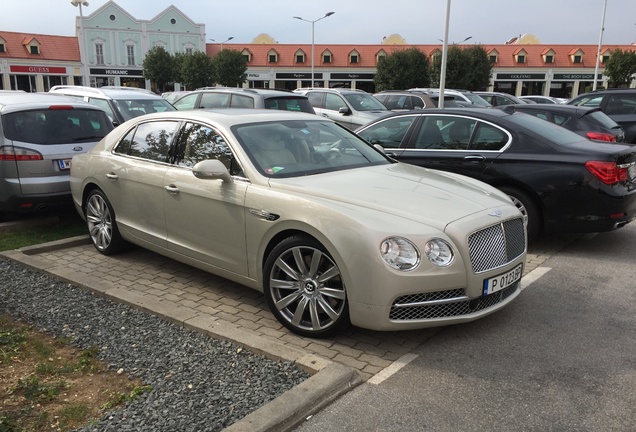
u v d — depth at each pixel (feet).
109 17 177.68
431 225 11.68
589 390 10.46
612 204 18.16
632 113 39.65
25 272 16.92
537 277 16.93
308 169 14.52
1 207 21.01
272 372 10.84
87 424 9.19
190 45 192.13
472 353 11.98
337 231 11.59
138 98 36.35
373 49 184.65
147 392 10.16
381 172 14.93
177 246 15.65
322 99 47.70
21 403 9.86
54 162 21.13
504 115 21.20
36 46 162.20
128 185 16.99
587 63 177.37
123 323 13.24
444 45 57.93
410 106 53.98
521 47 180.86
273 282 12.98
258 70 183.62
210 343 12.16
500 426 9.34
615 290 15.78
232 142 14.48
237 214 13.62
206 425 9.09
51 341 12.34
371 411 9.79
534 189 19.15
